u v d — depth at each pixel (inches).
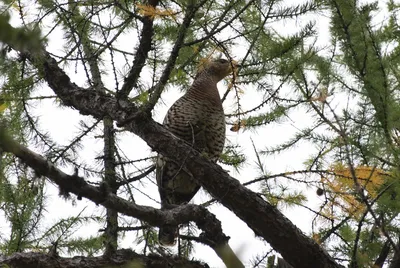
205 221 364.5
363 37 329.7
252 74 418.0
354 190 349.7
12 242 362.0
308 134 386.6
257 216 362.3
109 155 434.0
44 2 392.5
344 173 345.1
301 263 365.4
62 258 323.9
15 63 405.4
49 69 425.4
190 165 372.8
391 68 345.1
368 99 329.7
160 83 373.7
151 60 421.4
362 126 328.5
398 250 301.4
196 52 412.5
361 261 323.9
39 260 316.8
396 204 316.8
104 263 331.6
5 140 206.1
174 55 369.7
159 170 468.1
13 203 365.7
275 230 361.4
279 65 396.8
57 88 424.8
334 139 376.8
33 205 366.0
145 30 394.3
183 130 483.5
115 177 417.4
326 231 371.2
